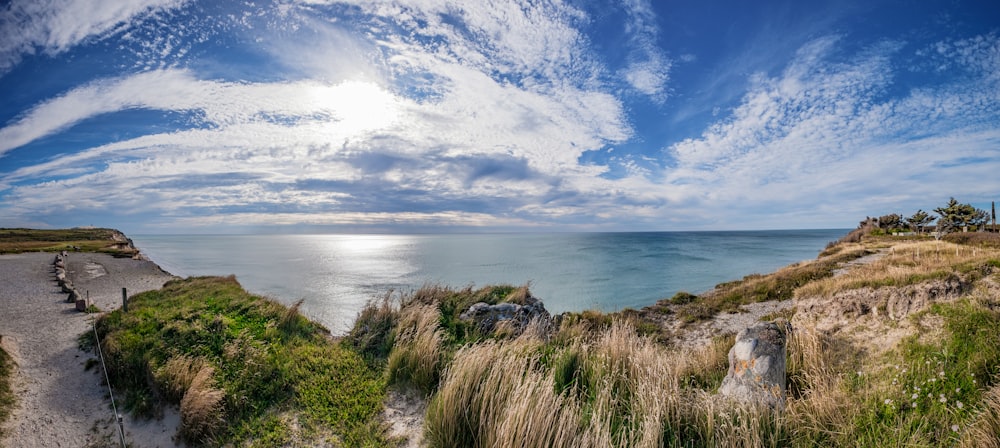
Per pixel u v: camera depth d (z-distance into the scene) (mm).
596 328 14180
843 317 9742
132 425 7074
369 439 5945
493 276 45312
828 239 158875
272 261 71000
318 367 8523
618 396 5723
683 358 7539
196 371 7980
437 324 10391
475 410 5422
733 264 56938
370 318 11469
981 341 5875
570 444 4406
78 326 13609
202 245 158625
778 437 4535
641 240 159625
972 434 4055
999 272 9273
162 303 16016
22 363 10047
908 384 5312
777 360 5586
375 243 187000
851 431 4551
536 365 7281
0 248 53062
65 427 7164
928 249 25234
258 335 10664
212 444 6137
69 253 49906
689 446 4566
